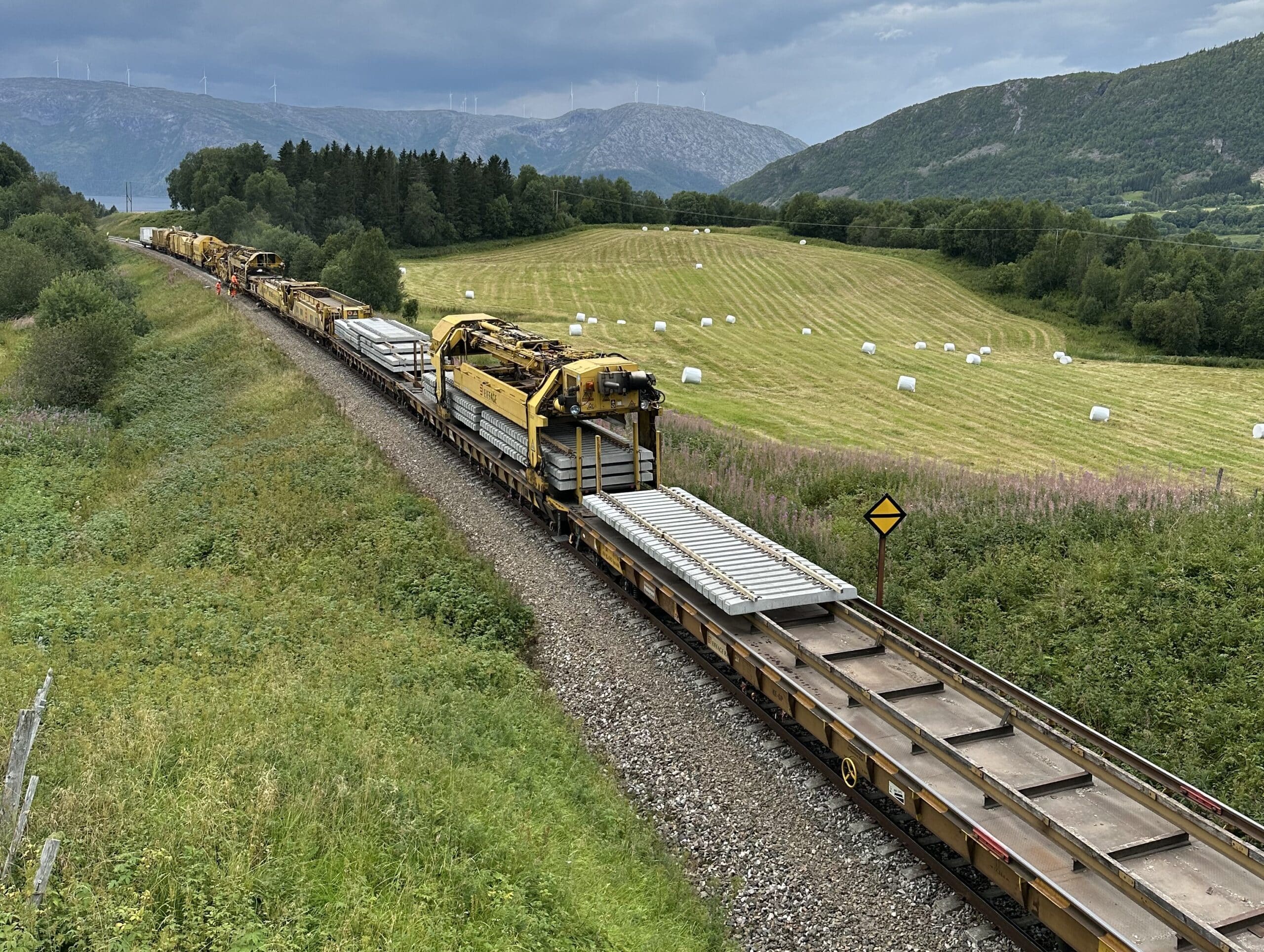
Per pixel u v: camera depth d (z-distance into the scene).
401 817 9.59
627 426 21.47
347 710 12.30
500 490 22.94
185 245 70.94
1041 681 13.55
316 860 8.79
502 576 18.16
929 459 26.98
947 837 9.36
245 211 89.88
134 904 7.75
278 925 7.88
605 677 14.45
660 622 15.78
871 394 42.12
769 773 11.84
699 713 13.24
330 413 29.53
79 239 68.00
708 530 15.97
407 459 25.36
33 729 8.75
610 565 17.17
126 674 13.11
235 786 9.56
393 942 7.82
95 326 35.88
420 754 11.21
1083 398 42.22
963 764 9.65
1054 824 8.51
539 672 15.01
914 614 15.61
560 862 9.73
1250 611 13.57
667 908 9.57
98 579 17.83
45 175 109.12
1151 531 16.22
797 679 12.29
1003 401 41.03
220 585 17.58
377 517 20.81
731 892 10.02
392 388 31.62
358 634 15.48
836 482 21.92
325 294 46.12
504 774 11.43
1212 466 30.02
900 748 10.70
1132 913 8.12
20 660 13.22
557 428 20.95
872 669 12.40
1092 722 12.62
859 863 10.16
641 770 12.28
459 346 25.41
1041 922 8.83
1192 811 9.57
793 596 13.22
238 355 39.69
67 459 27.89
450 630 16.09
